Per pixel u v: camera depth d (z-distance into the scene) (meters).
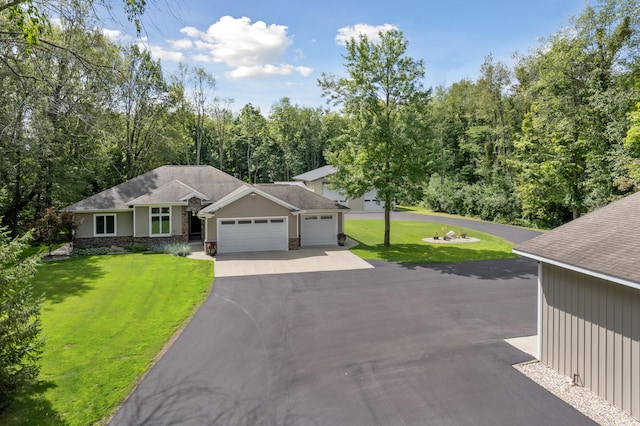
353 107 22.31
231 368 8.41
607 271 6.46
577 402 6.98
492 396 7.17
